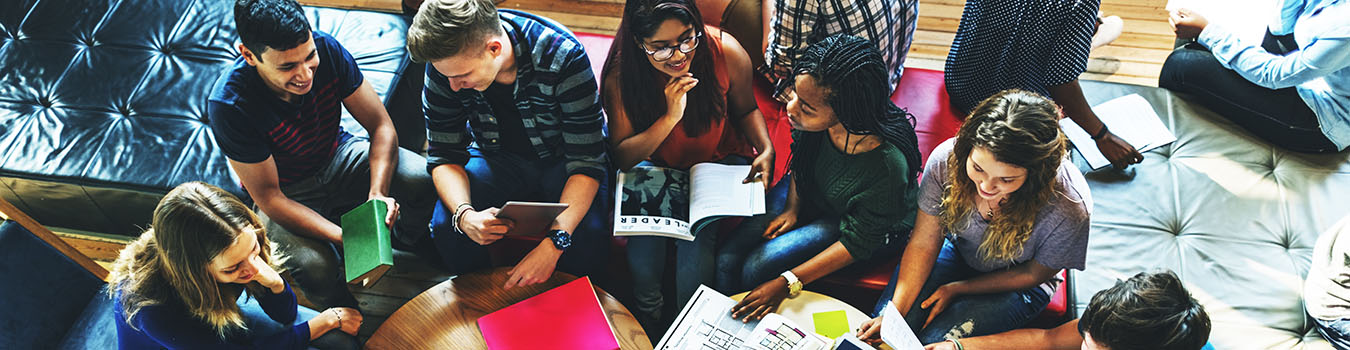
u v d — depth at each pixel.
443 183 2.37
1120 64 3.48
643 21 1.97
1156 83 3.41
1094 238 2.48
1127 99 2.79
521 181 2.49
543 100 2.18
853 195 2.14
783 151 2.77
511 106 2.27
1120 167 2.61
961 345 2.14
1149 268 2.40
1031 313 2.27
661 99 2.23
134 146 2.69
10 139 2.71
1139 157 2.61
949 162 2.00
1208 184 2.57
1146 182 2.59
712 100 2.26
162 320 1.95
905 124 2.04
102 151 2.68
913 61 3.53
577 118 2.21
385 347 2.15
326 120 2.38
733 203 2.29
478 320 2.19
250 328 2.23
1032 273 2.18
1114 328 1.75
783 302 2.22
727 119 2.45
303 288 2.43
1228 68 2.70
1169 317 1.69
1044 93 2.60
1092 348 1.86
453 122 2.30
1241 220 2.49
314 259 2.39
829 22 2.29
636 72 2.14
